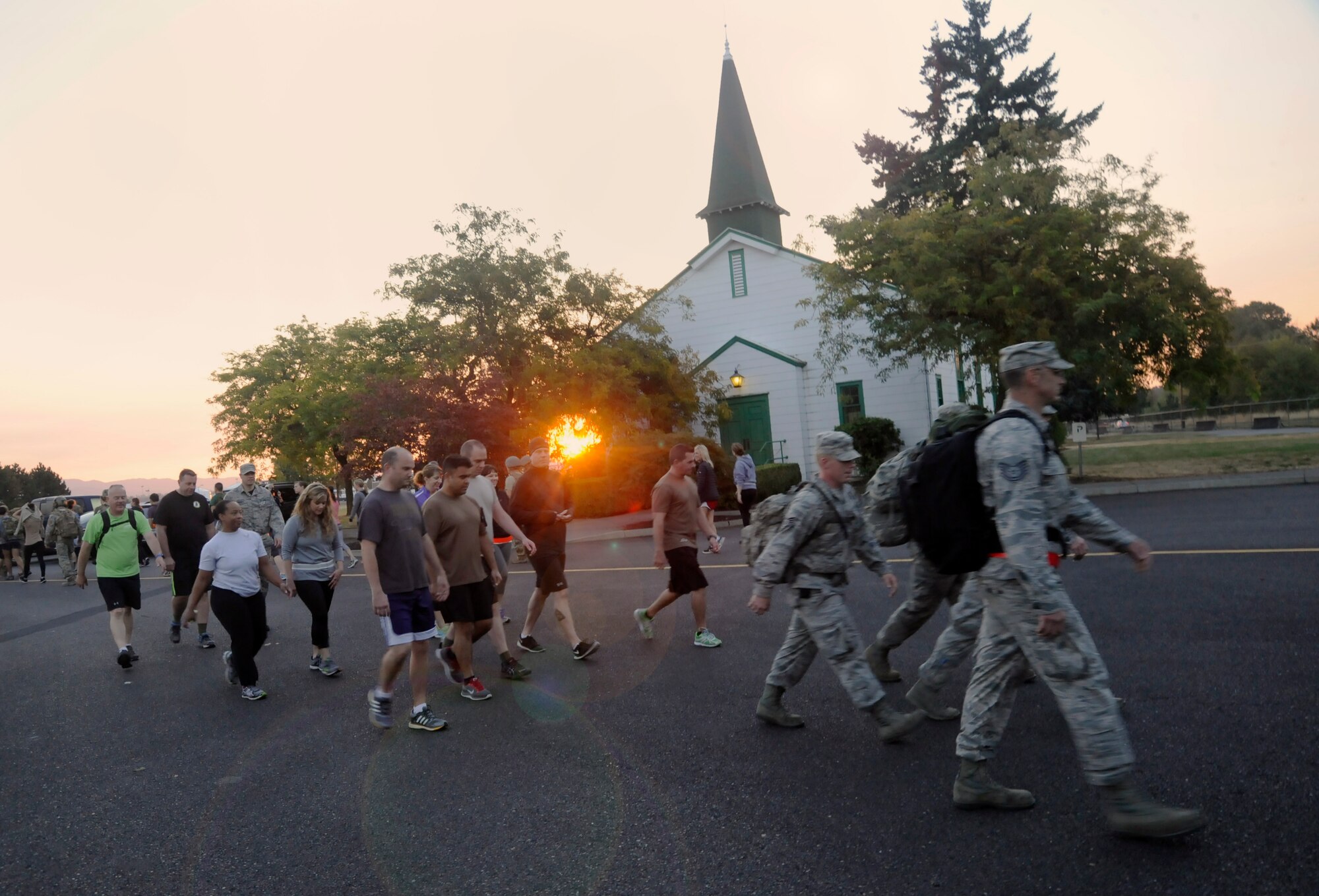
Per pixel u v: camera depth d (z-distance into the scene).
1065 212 20.56
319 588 7.83
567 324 27.66
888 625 5.98
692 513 7.70
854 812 3.98
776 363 28.94
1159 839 3.45
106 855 4.19
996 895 3.15
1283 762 4.05
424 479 8.81
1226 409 62.22
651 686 6.49
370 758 5.37
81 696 7.76
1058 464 3.71
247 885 3.75
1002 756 4.48
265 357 46.34
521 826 4.14
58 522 18.92
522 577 13.56
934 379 28.83
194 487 10.02
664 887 3.44
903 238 22.41
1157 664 5.80
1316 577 8.10
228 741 5.99
